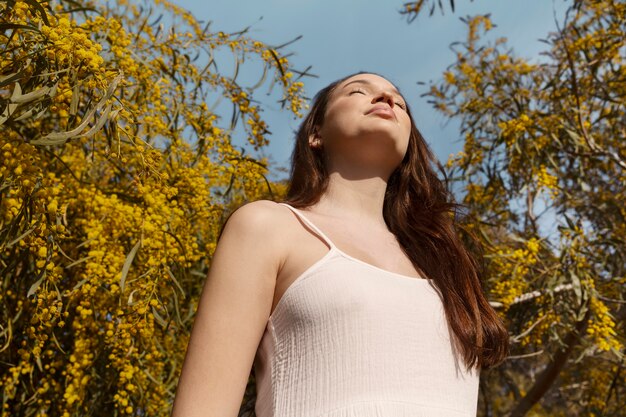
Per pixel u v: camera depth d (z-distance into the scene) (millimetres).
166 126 2611
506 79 4914
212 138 2678
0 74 1877
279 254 1207
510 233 4898
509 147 4324
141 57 2701
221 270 1182
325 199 1495
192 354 1119
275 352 1174
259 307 1165
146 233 2189
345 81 1608
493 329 1433
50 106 1813
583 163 4902
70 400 2283
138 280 2244
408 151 1818
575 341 4727
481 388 5160
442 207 1746
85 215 2471
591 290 3785
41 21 1866
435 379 1164
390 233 1510
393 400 1100
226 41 2734
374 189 1506
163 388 2588
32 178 1827
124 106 2014
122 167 2730
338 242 1290
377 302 1165
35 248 1903
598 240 4121
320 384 1108
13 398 2539
